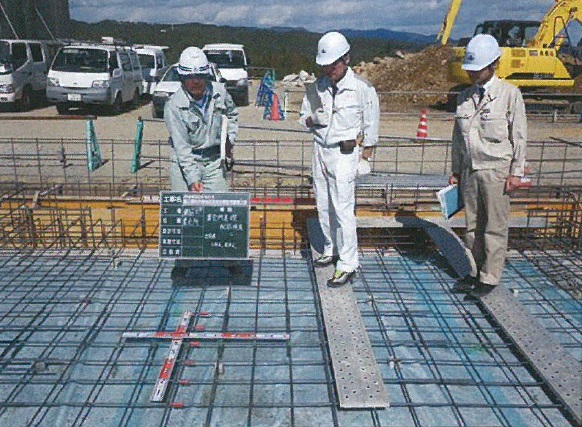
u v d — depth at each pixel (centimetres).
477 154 391
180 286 453
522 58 1614
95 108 1517
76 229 566
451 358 362
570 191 602
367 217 561
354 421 305
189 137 426
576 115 1582
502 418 308
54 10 2336
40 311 408
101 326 392
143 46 2009
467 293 434
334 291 420
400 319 409
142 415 309
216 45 1808
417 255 526
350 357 344
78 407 311
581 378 326
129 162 898
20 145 1018
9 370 342
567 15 1648
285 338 374
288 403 319
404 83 2400
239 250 436
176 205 432
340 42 386
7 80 1432
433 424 304
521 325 382
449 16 1889
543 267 495
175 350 357
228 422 305
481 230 415
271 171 821
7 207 574
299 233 564
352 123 405
